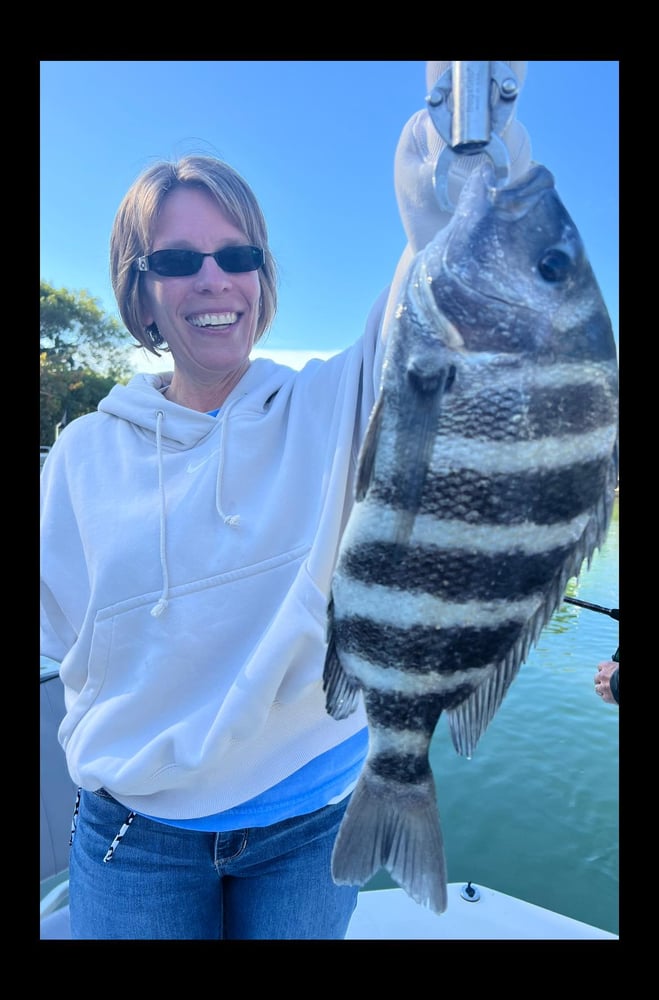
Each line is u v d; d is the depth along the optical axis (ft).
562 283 3.19
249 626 4.42
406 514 3.30
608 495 3.23
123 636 4.57
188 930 4.55
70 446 5.35
